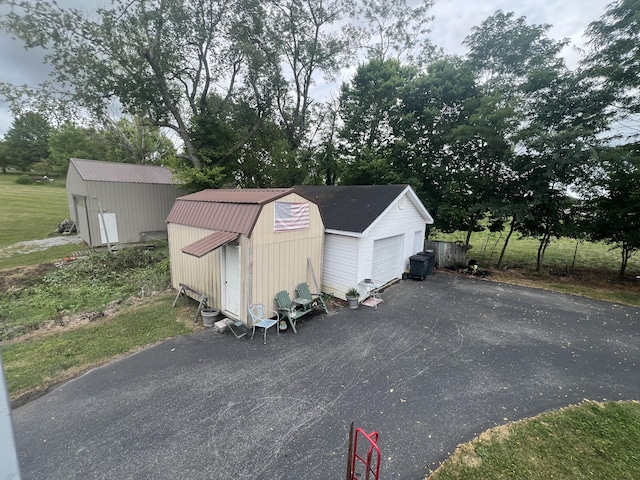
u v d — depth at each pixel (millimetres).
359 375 5820
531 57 15125
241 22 17500
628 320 8617
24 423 4559
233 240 7645
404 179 17219
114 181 16422
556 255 17688
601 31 11305
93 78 15547
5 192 36656
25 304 9352
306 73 22359
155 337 7191
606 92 11320
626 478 3740
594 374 5988
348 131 21078
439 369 6070
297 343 7031
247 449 4129
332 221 10484
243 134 20438
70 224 19766
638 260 16203
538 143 11727
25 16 12836
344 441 4281
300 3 19469
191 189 18062
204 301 8414
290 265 8547
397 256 12438
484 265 15461
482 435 4414
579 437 4383
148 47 15938
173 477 3736
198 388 5375
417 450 4145
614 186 11664
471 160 15562
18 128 58281
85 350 6602
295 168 20891
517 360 6453
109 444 4191
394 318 8562
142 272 12305
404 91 17500
